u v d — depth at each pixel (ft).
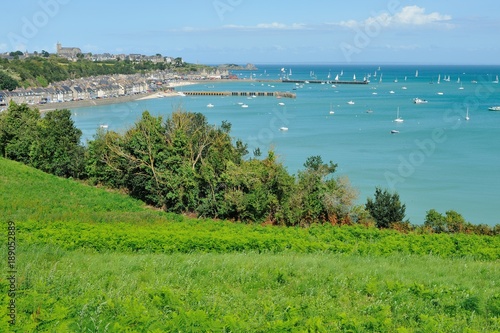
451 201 157.79
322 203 113.70
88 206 127.24
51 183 153.89
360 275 53.78
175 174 131.03
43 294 41.27
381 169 204.23
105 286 47.32
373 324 37.65
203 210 123.13
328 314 40.50
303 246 73.46
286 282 50.49
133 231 80.23
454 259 71.61
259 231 91.09
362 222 111.34
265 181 116.47
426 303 44.04
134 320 35.14
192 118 143.64
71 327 34.42
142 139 137.90
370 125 334.44
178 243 73.26
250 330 35.09
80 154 178.81
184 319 34.42
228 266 55.62
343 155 235.81
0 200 119.34
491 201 157.17
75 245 72.18
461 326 38.99
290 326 34.73
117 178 152.87
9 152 191.72
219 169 123.34
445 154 233.55
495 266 64.80
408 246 78.28
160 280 49.88
